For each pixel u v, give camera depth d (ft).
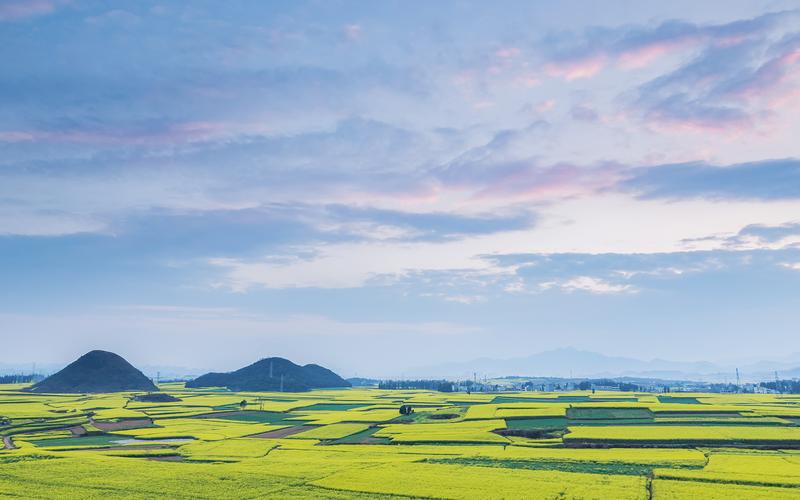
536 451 306.76
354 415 563.89
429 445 343.26
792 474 232.32
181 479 233.55
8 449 330.34
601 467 256.93
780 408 541.75
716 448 314.55
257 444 353.31
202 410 629.92
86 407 652.07
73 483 226.79
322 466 261.24
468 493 204.85
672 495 196.65
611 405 575.38
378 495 205.36
